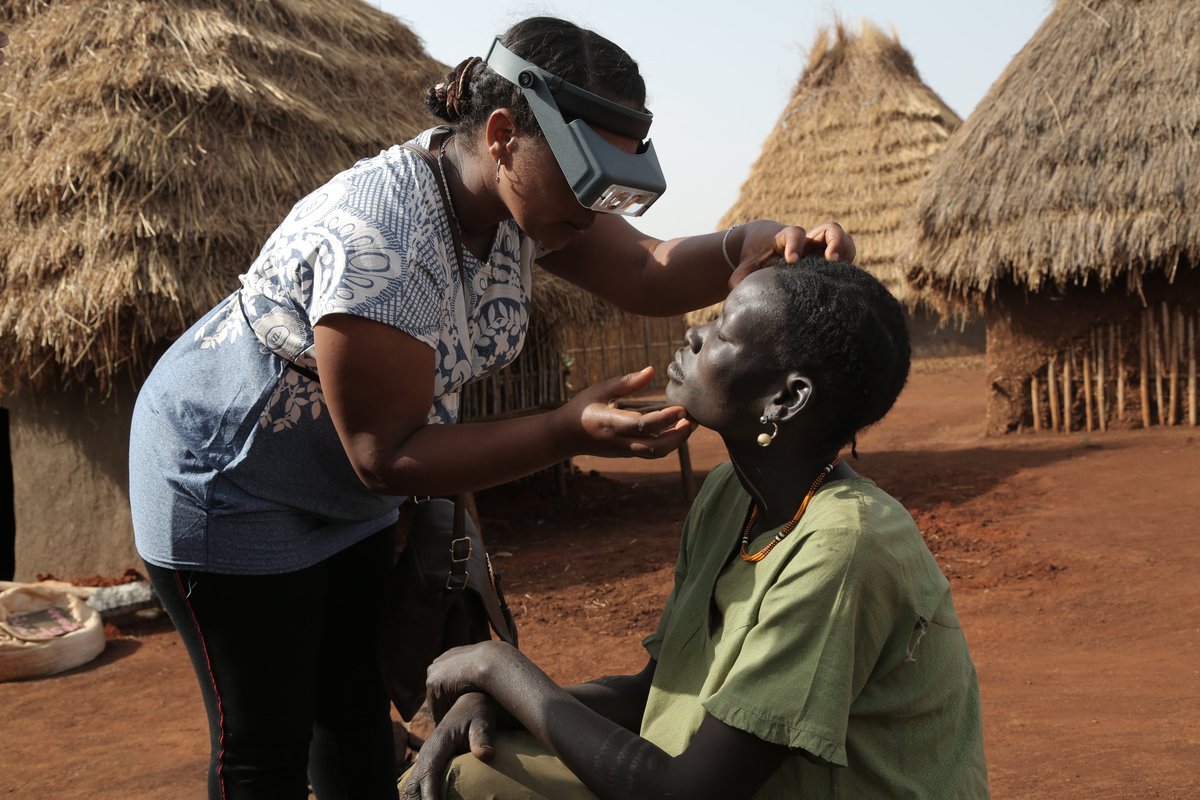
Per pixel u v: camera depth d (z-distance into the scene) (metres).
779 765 1.69
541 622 5.91
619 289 2.54
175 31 7.46
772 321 1.71
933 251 12.09
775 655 1.66
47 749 4.52
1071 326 11.76
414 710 2.45
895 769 1.79
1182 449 9.68
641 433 1.76
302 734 2.36
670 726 1.87
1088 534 6.83
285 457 2.16
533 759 1.89
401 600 2.35
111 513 7.14
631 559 7.30
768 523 1.86
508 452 1.86
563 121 1.86
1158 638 4.79
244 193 6.99
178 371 2.19
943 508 7.99
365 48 9.23
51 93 7.14
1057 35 12.06
